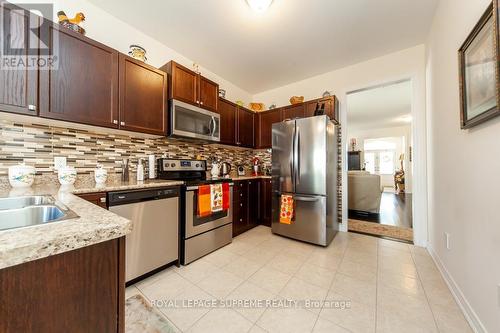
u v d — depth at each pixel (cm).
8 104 127
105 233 53
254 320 131
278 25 221
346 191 308
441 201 188
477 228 121
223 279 178
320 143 251
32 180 147
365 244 257
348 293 158
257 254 228
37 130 162
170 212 194
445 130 178
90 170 191
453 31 158
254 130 376
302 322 129
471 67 124
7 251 39
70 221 58
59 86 148
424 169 251
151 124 205
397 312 137
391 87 390
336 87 321
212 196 229
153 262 179
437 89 200
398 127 766
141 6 196
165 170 229
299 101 331
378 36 240
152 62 243
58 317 48
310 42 251
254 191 330
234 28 227
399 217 394
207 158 316
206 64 304
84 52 161
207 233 227
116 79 179
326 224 248
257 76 345
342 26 222
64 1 179
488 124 111
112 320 56
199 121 252
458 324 126
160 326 125
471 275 127
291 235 273
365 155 934
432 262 208
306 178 261
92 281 53
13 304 42
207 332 122
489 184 109
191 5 195
